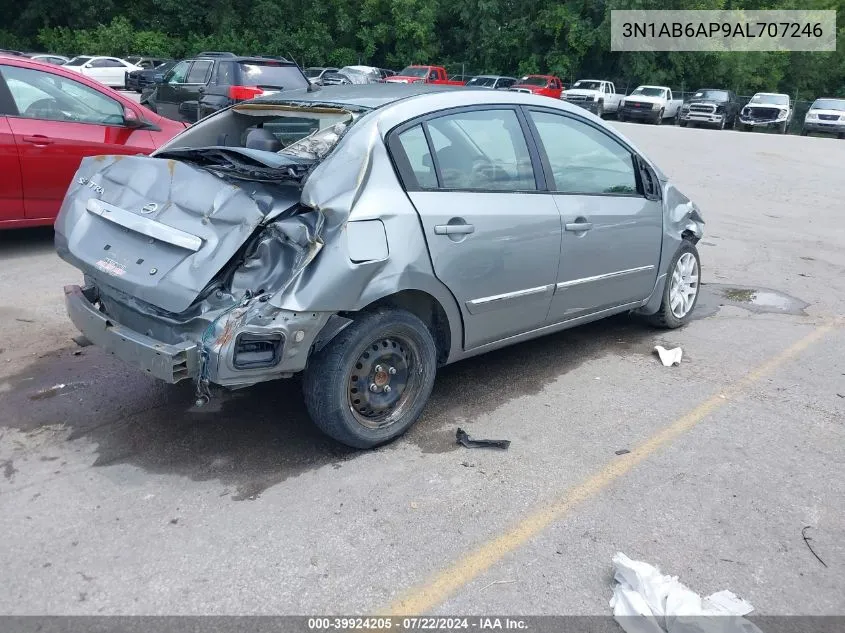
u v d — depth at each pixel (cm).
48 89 700
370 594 280
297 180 341
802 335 588
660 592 281
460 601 278
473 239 390
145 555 296
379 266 346
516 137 435
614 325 602
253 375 326
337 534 313
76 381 451
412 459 376
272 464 365
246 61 1302
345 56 4622
